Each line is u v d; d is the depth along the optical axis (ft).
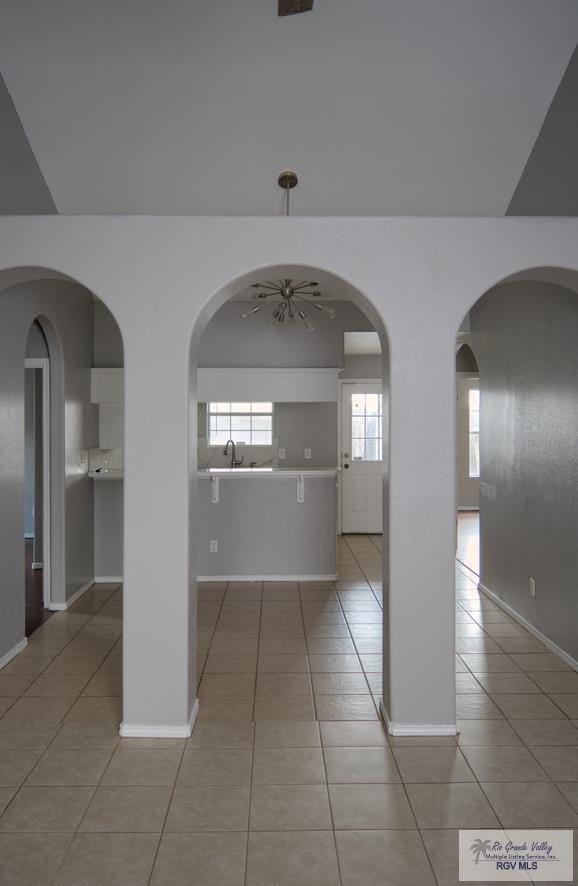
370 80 11.66
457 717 10.36
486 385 17.89
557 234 9.62
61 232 9.62
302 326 20.66
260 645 13.82
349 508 27.61
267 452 23.94
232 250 9.69
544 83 11.73
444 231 9.69
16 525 13.26
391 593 9.75
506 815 7.76
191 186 13.70
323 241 9.70
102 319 19.22
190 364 9.87
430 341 9.71
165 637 9.70
